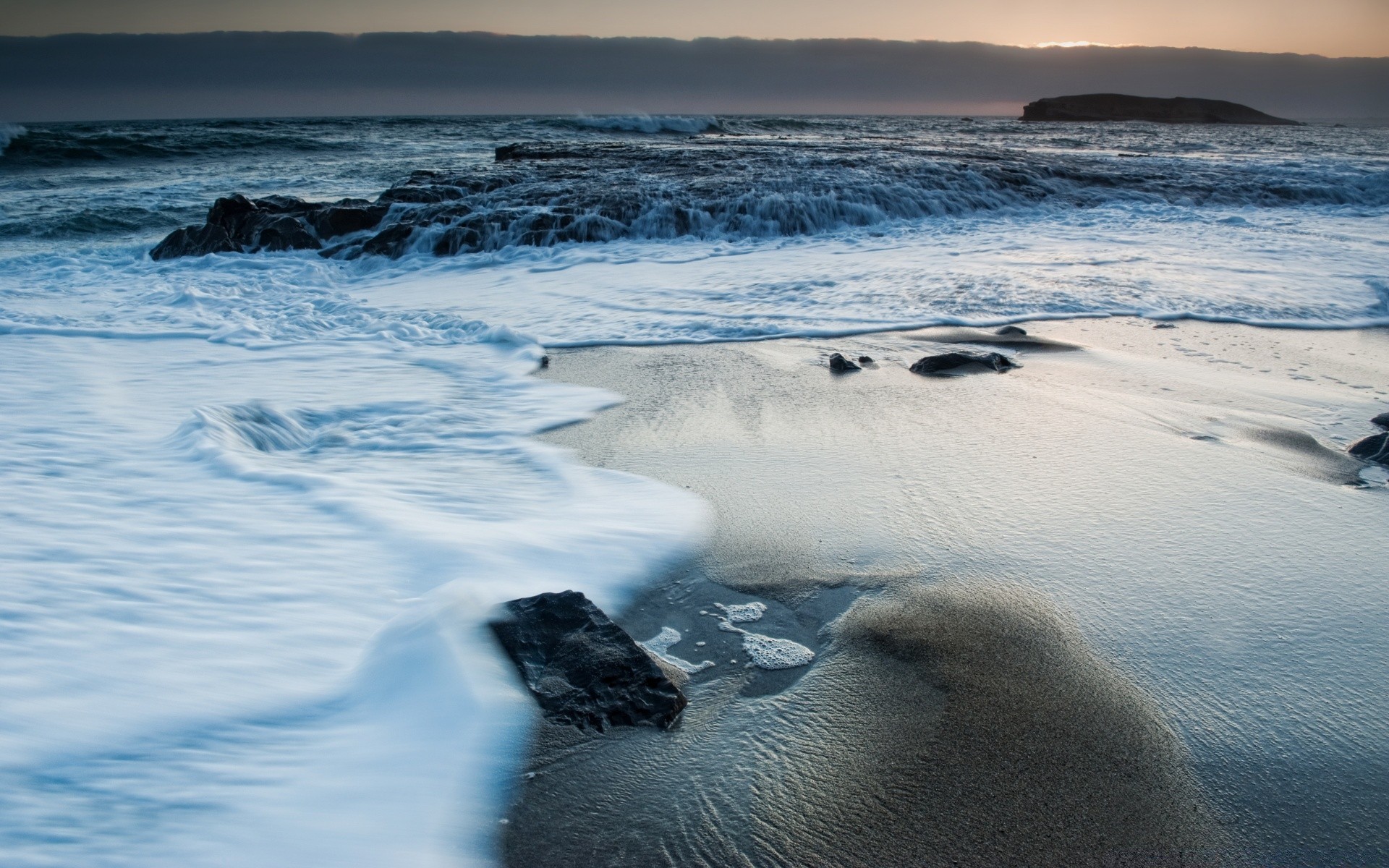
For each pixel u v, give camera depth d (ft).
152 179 69.26
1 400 16.80
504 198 42.19
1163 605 10.06
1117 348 21.07
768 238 38.99
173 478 13.10
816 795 7.21
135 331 23.21
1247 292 26.32
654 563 11.05
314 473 13.61
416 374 19.80
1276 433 15.44
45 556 10.31
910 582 10.62
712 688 8.66
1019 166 53.01
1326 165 62.59
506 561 10.66
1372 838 6.80
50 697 7.65
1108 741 7.84
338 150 95.20
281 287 31.89
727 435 15.72
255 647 8.71
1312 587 10.45
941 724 8.09
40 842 6.10
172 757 7.07
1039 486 13.32
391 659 8.36
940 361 19.43
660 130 136.56
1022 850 6.66
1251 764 7.57
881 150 63.72
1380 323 23.26
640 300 27.61
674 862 6.52
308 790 6.86
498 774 7.23
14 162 78.33
